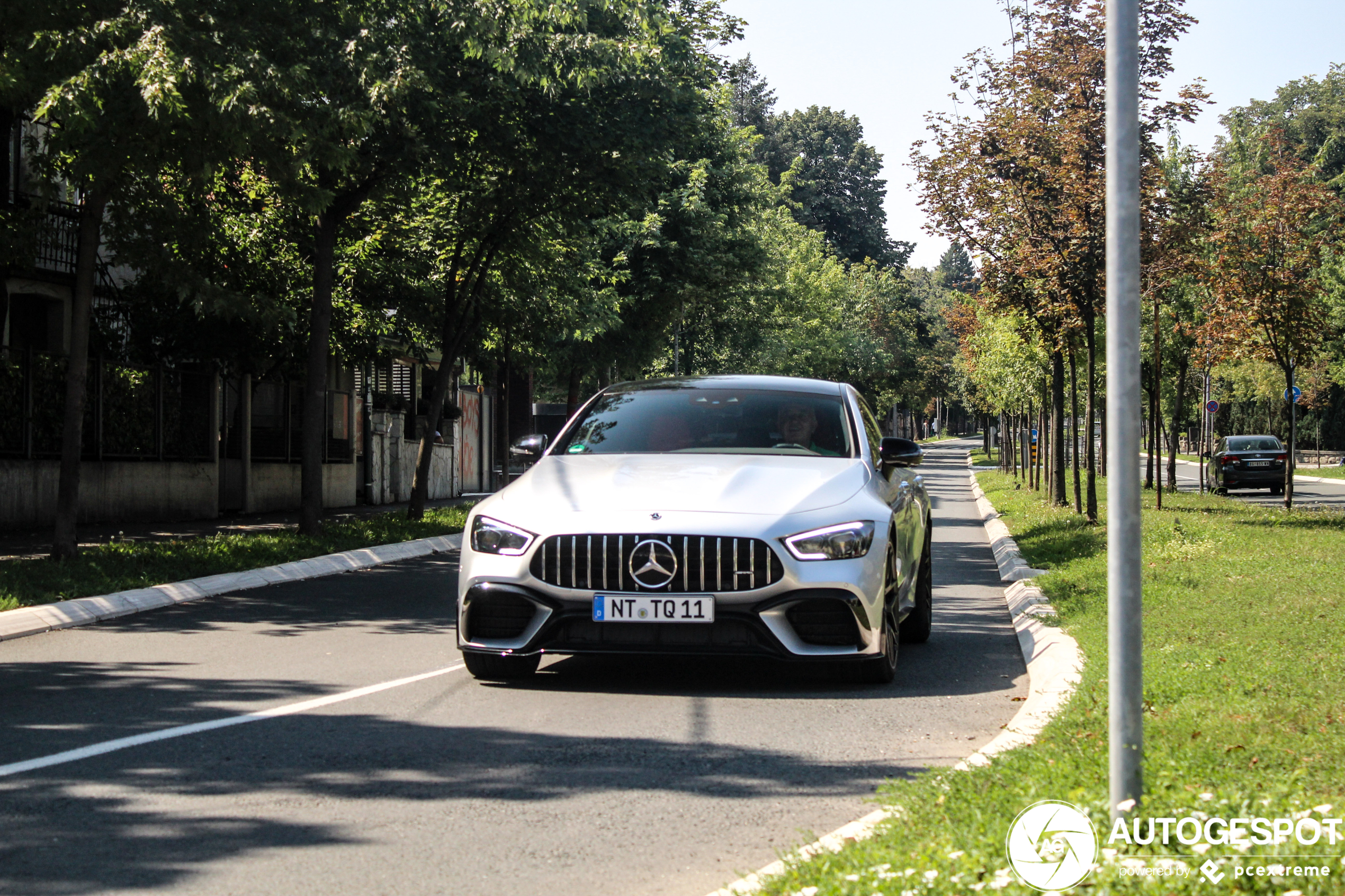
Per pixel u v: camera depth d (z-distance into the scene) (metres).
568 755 5.59
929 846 3.70
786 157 86.50
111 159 11.98
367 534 18.11
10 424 17.58
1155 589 10.55
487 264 20.91
